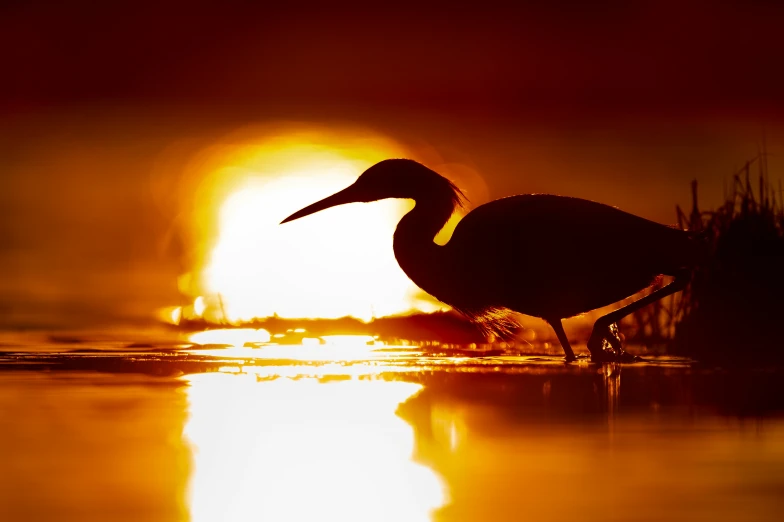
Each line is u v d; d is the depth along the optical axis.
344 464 8.95
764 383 12.70
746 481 8.48
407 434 10.02
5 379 12.93
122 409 11.07
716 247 16.02
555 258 14.95
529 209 15.16
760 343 15.38
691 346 15.62
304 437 9.84
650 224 15.04
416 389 12.35
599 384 12.67
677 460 9.07
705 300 15.73
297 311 19.80
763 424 10.43
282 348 16.19
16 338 17.05
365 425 10.41
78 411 10.97
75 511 7.78
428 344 16.81
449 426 10.31
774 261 15.70
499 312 15.77
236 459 9.16
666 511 7.77
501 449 9.45
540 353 15.84
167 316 19.44
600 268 14.91
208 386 12.52
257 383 12.70
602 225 14.96
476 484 8.42
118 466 8.90
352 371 13.80
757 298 15.53
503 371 13.82
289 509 7.88
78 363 14.36
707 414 10.93
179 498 8.08
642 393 12.05
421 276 15.85
